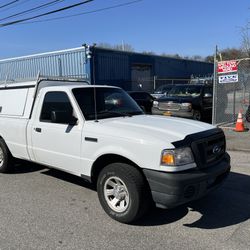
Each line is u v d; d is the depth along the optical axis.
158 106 14.66
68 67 28.14
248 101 15.86
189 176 4.23
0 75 35.03
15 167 7.32
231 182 6.33
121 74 31.70
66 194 5.77
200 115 14.50
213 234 4.33
